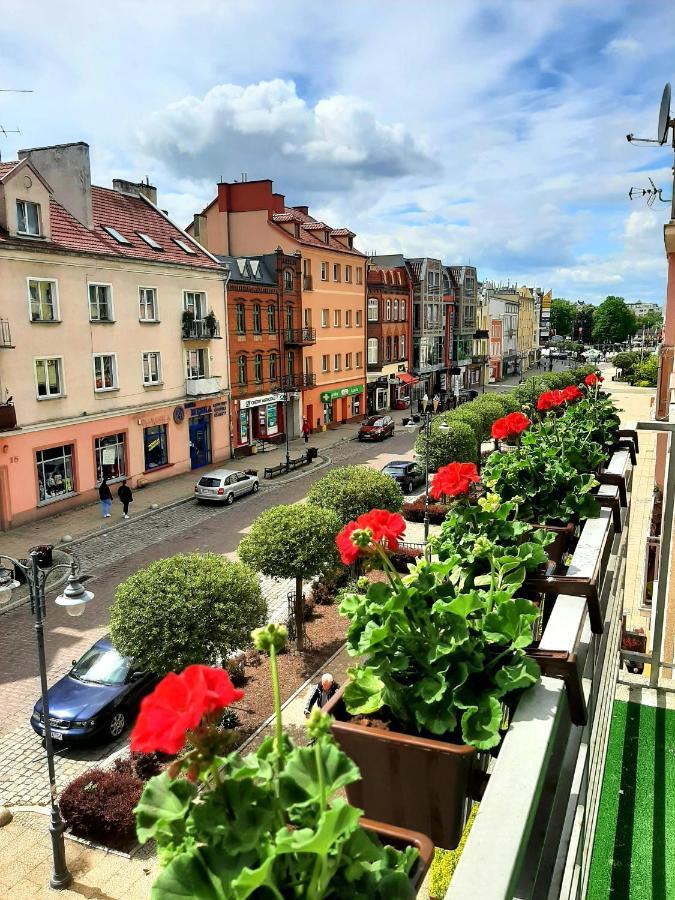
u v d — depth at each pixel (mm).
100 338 23359
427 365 54969
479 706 1887
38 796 9789
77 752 10758
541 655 2043
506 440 5402
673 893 5453
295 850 1133
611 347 126688
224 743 1323
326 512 14203
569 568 2818
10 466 20453
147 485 26250
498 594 2104
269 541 13180
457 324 61344
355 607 2111
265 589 17359
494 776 1632
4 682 12758
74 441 22656
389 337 48969
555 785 2051
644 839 6000
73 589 8648
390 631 2004
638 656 7938
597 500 3877
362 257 43906
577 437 5215
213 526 22031
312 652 13672
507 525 2926
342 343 42312
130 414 25016
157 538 20734
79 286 22281
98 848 8852
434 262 54344
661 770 6812
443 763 1811
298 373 37000
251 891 1148
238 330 31641
